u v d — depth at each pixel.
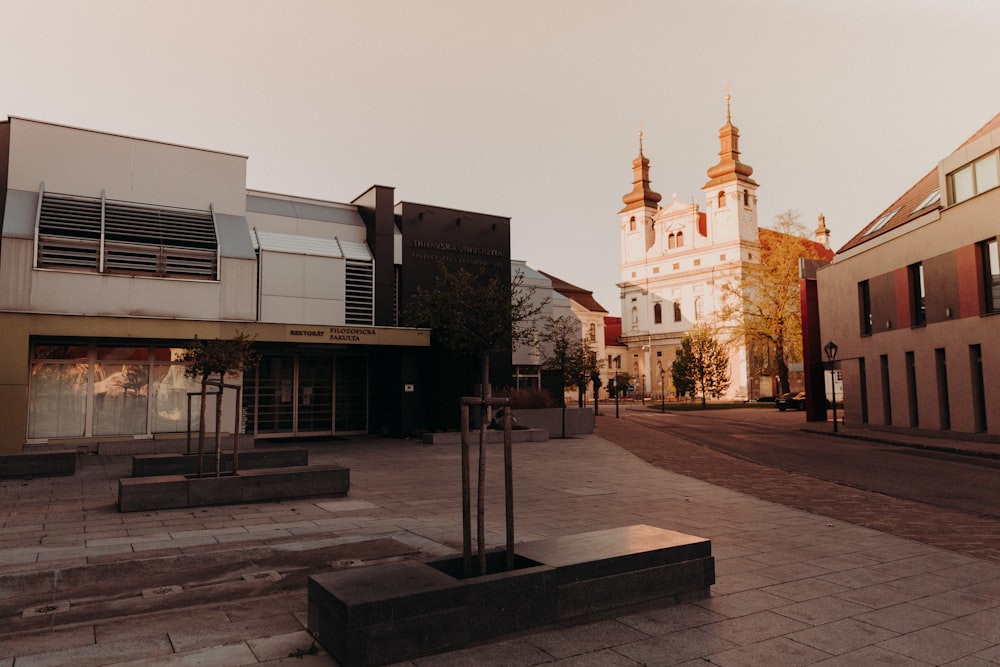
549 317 29.89
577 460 16.89
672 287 71.38
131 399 18.81
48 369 17.98
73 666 3.91
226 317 19.17
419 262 24.84
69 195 18.88
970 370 20.48
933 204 23.05
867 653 4.14
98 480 13.02
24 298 16.72
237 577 5.96
